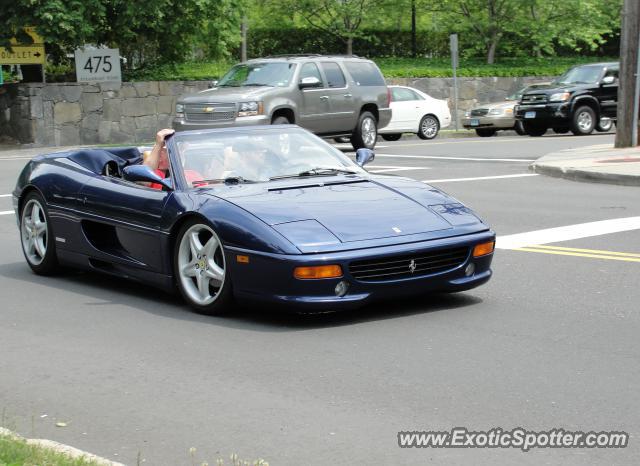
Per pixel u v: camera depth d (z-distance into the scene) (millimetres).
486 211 14109
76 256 9688
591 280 9180
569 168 18734
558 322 7664
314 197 8289
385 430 5387
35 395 6238
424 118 33156
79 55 30625
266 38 38344
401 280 7781
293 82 24172
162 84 32344
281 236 7637
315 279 7500
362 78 25953
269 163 9117
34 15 28828
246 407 5852
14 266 10828
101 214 9234
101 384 6418
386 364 6637
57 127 30297
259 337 7465
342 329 7613
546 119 32219
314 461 4992
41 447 4992
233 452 5152
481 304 8352
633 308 8062
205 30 32875
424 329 7543
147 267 8812
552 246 11031
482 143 29062
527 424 5410
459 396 5918
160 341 7445
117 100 31391
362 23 38812
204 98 23609
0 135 30688
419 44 41531
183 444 5297
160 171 9383
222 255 8023
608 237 11562
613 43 44906
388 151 26047
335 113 25094
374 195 8469
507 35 42281
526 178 18844
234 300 7980
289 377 6414
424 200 8492
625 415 5508
